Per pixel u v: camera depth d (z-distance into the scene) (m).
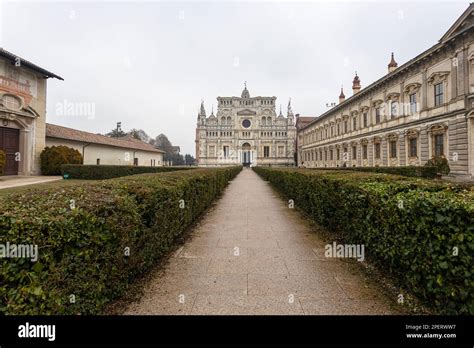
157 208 4.63
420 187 4.04
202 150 83.88
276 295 3.84
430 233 3.03
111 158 41.91
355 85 42.97
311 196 8.61
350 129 42.22
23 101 24.50
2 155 21.27
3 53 21.66
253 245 6.20
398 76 29.83
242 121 85.38
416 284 3.38
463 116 20.94
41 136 27.16
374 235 4.36
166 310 3.45
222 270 4.74
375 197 4.27
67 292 2.55
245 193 16.75
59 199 3.09
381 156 33.09
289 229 7.68
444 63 23.25
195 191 8.12
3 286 2.15
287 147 84.50
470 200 2.88
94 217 2.85
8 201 2.86
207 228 7.79
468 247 2.60
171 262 5.10
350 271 4.66
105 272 3.11
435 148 24.52
